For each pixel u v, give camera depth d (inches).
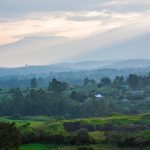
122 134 4266.7
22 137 4165.8
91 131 4579.2
